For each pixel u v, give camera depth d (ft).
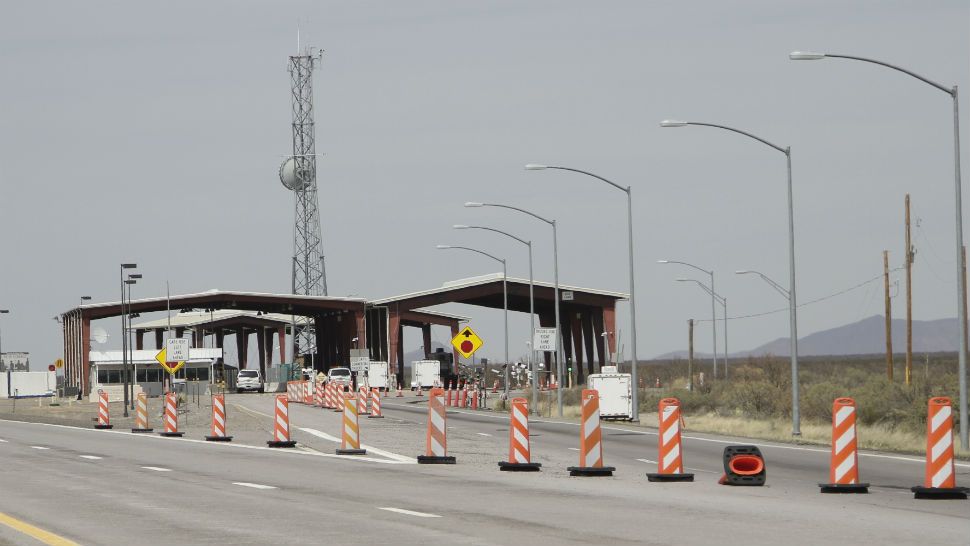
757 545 97.14
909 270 437.58
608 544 97.81
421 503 130.62
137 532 106.73
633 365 351.67
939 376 427.74
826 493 143.33
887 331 460.14
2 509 125.80
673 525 110.73
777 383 501.97
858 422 304.50
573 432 294.46
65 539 102.12
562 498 136.15
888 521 113.80
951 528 108.47
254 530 107.45
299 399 518.37
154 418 398.83
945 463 137.18
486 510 123.44
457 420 360.28
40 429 329.31
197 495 140.15
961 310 216.33
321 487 150.51
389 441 258.16
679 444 161.27
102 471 177.99
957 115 216.74
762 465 153.58
